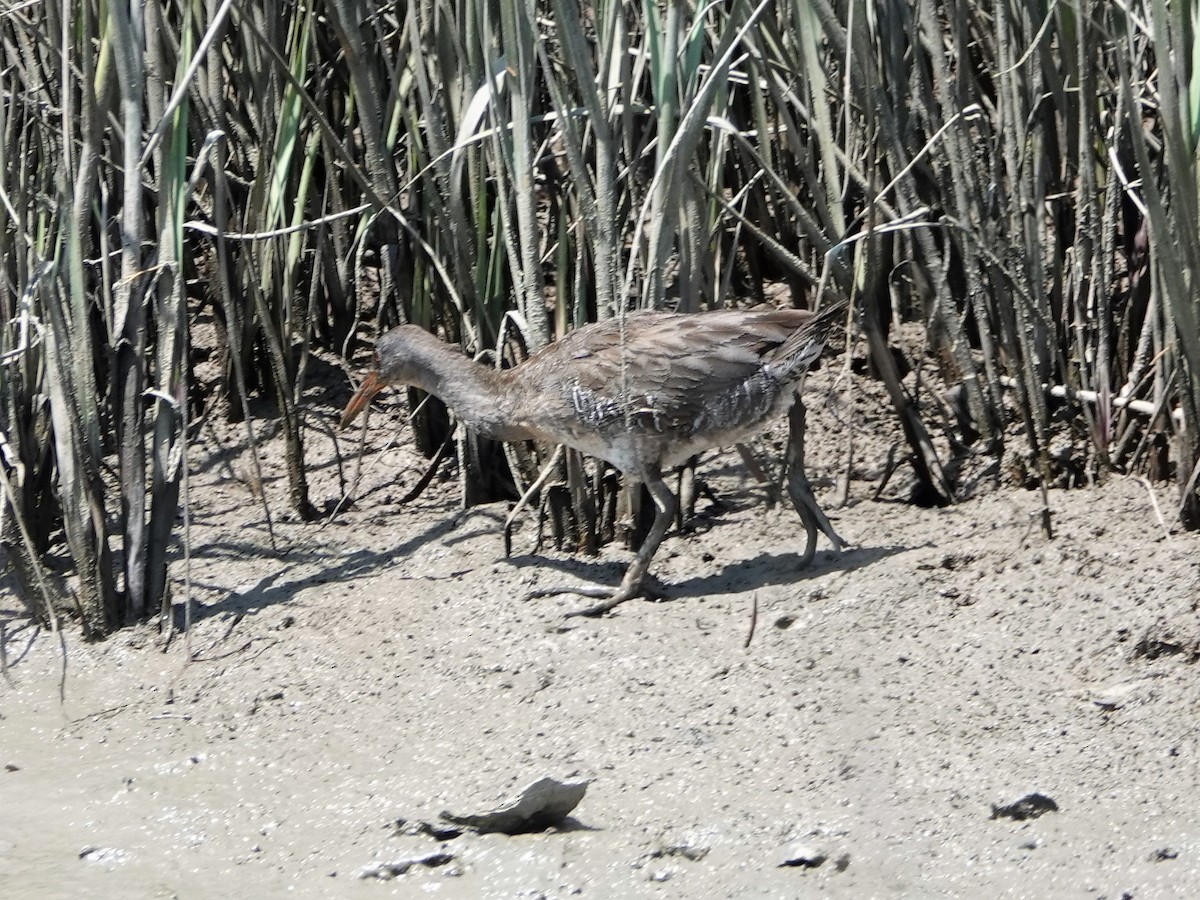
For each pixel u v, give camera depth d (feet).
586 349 46.52
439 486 55.88
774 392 45.65
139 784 40.04
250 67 53.11
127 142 44.75
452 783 38.58
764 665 41.98
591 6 51.39
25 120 49.57
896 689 40.19
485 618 46.14
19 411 49.80
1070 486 51.34
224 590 49.62
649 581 46.91
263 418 59.52
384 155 50.72
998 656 41.04
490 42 48.03
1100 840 33.68
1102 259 49.88
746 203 58.75
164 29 51.83
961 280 56.34
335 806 38.32
